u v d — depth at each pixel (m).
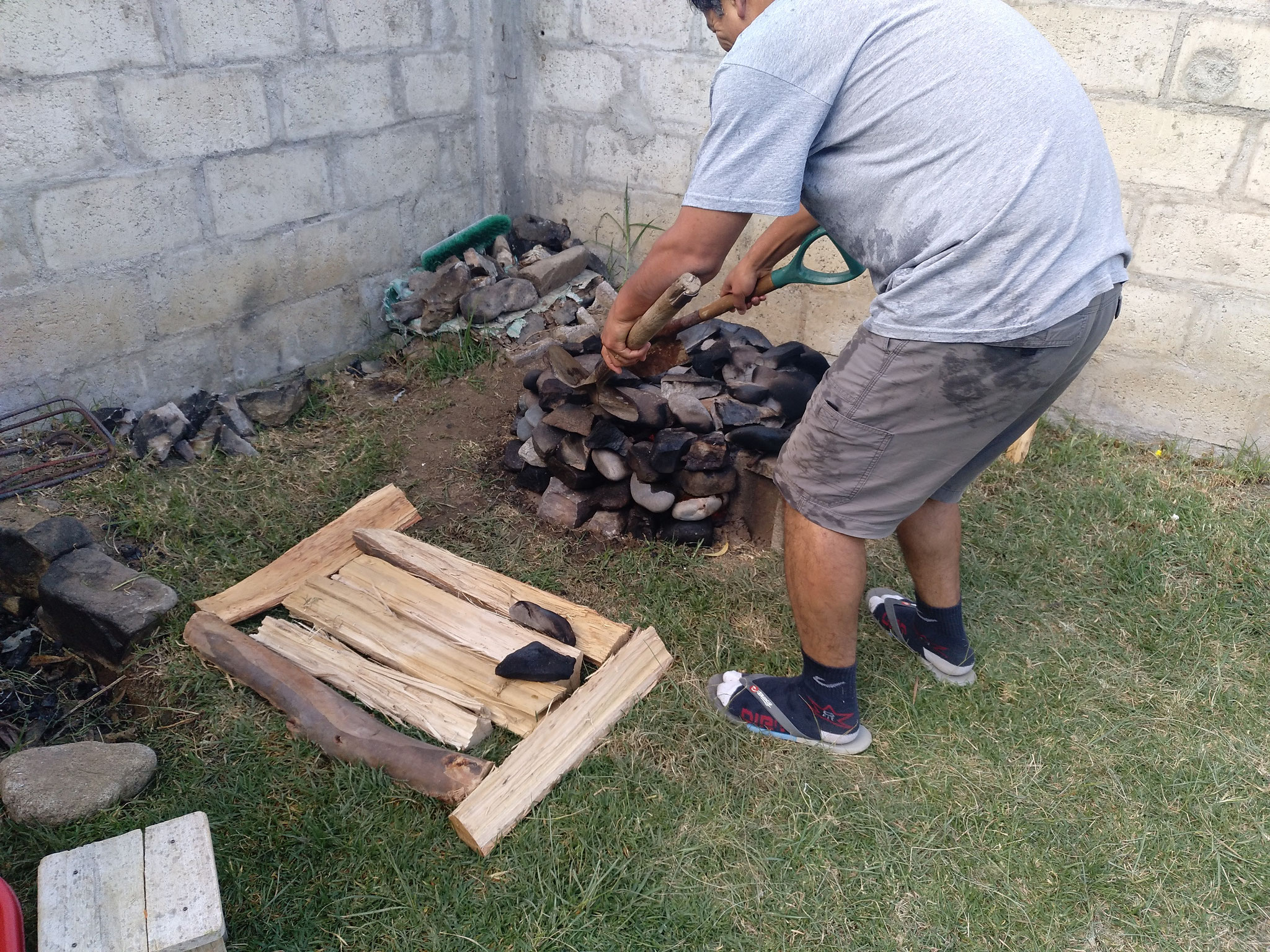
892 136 1.49
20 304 2.71
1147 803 1.89
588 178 4.14
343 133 3.48
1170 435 3.29
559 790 1.87
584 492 2.73
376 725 1.94
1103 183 1.54
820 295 3.70
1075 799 1.90
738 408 2.63
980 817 1.86
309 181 3.41
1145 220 3.06
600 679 2.10
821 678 1.93
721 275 3.95
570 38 3.90
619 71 3.82
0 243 2.61
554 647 2.13
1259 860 1.77
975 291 1.49
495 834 1.74
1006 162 1.44
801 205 2.05
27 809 1.75
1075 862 1.77
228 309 3.29
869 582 2.56
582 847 1.75
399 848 1.74
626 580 2.52
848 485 1.71
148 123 2.85
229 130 3.08
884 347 1.59
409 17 3.58
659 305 1.72
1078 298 1.50
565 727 1.97
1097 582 2.57
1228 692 2.19
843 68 1.47
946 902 1.69
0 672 2.24
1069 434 3.33
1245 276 2.98
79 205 2.75
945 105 1.45
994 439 1.84
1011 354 1.53
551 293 4.05
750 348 2.93
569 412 2.62
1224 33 2.74
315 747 1.95
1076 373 1.70
